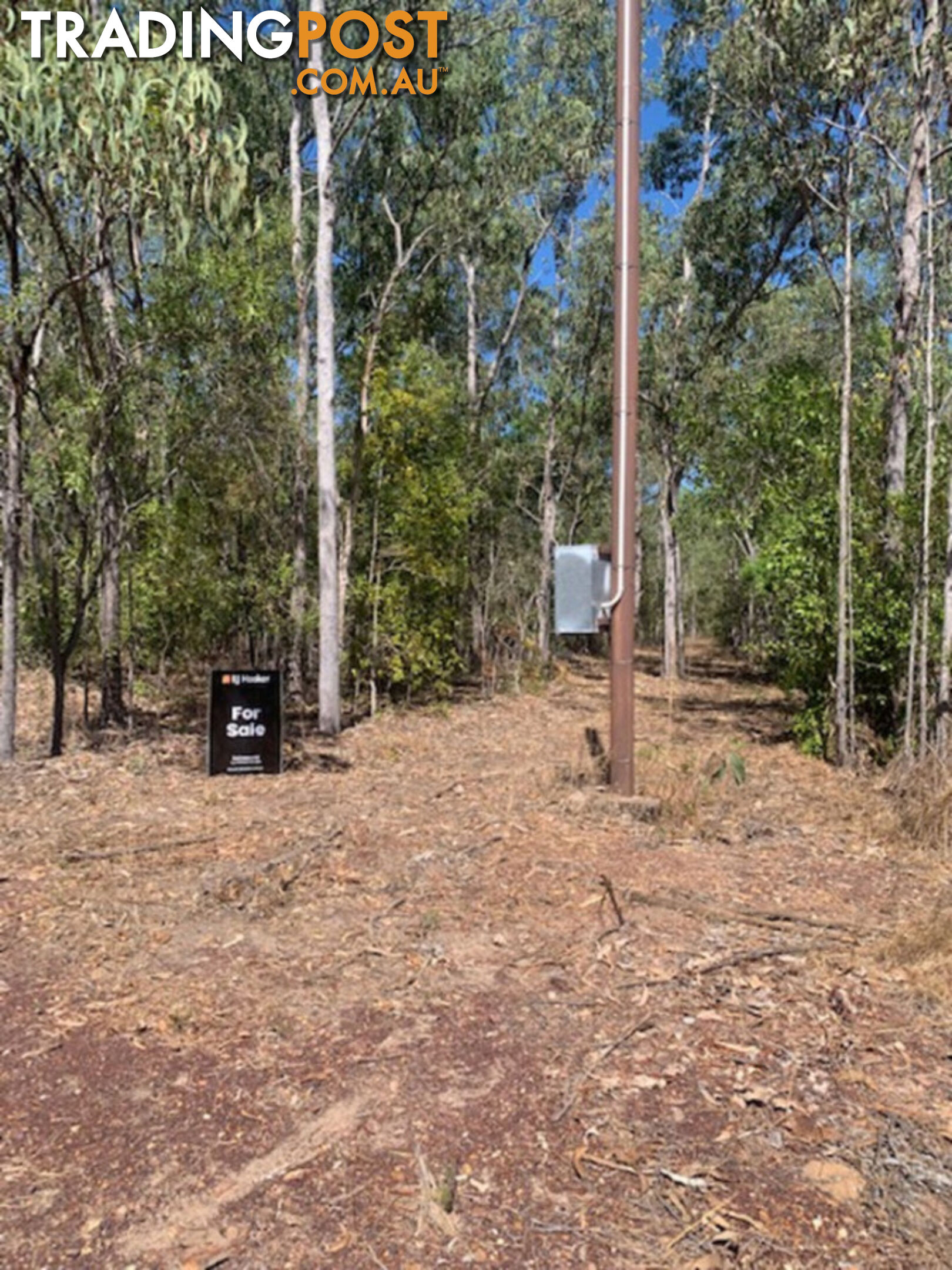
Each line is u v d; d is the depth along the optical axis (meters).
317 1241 2.18
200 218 7.33
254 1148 2.54
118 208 7.12
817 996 3.52
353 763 8.91
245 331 9.48
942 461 8.84
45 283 8.04
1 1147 2.55
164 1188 2.37
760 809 6.81
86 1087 2.86
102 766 8.05
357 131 15.77
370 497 13.61
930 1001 3.47
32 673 13.21
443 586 13.78
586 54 17.66
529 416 23.98
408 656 12.81
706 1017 3.34
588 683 19.08
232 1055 3.06
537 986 3.61
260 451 11.90
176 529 11.27
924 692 7.52
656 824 6.25
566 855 5.42
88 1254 2.14
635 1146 2.54
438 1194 2.31
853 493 9.46
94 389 8.40
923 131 8.78
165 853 5.46
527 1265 2.10
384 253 17.75
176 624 12.47
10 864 5.21
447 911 4.47
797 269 18.41
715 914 4.43
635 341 6.68
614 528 6.74
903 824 6.12
